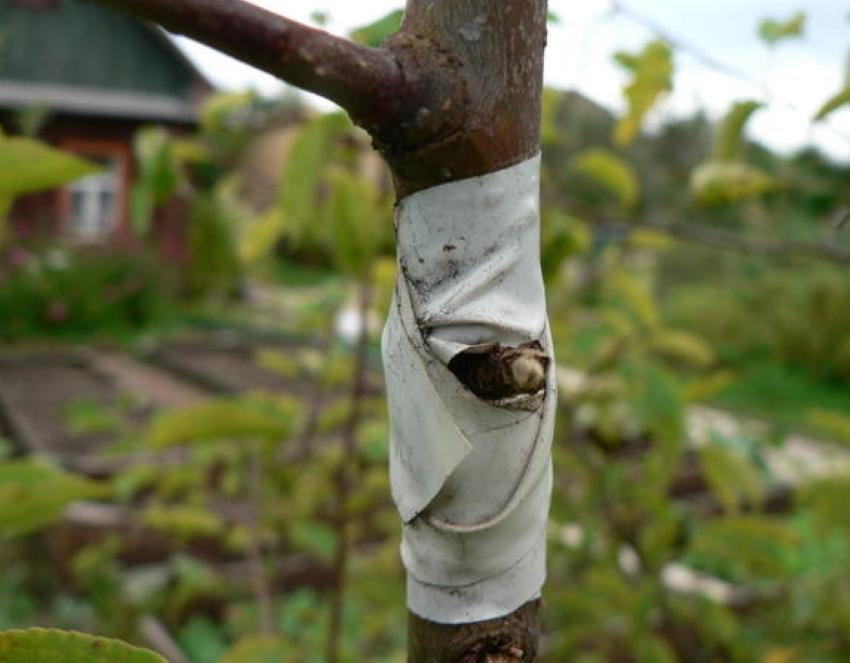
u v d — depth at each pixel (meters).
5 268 2.47
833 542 0.54
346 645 0.51
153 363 1.89
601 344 0.49
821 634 0.56
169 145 0.44
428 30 0.11
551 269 0.40
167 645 0.65
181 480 0.55
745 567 0.52
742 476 0.45
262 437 0.36
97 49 3.21
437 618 0.12
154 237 2.82
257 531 0.53
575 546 0.50
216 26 0.09
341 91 0.10
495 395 0.11
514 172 0.11
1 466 0.23
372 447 0.50
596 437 0.47
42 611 0.71
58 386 1.58
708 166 0.40
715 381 0.45
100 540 0.73
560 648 0.52
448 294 0.11
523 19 0.11
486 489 0.11
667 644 0.55
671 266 2.77
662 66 0.38
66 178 0.18
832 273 2.29
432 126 0.11
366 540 0.68
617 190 0.46
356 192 0.38
